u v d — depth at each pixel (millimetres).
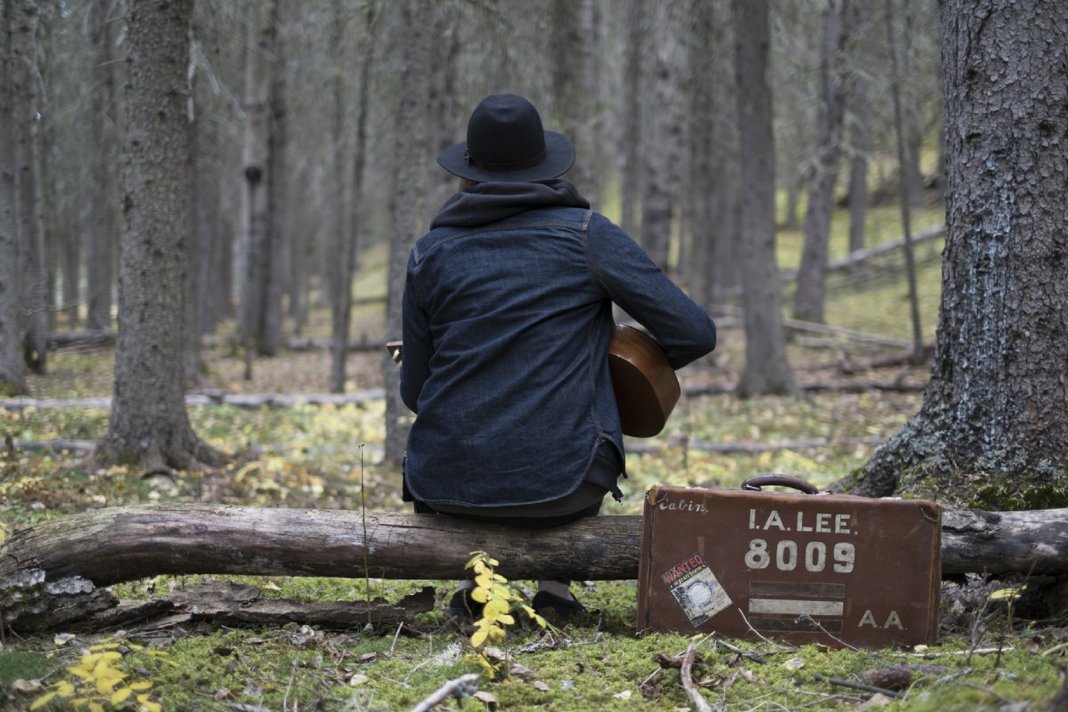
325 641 2893
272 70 16406
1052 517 2977
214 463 6688
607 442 2787
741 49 12289
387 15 10250
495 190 2887
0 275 9773
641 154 22031
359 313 33625
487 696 2424
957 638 2857
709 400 12336
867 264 25203
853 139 17469
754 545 2850
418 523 3010
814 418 10742
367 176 24891
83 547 2887
